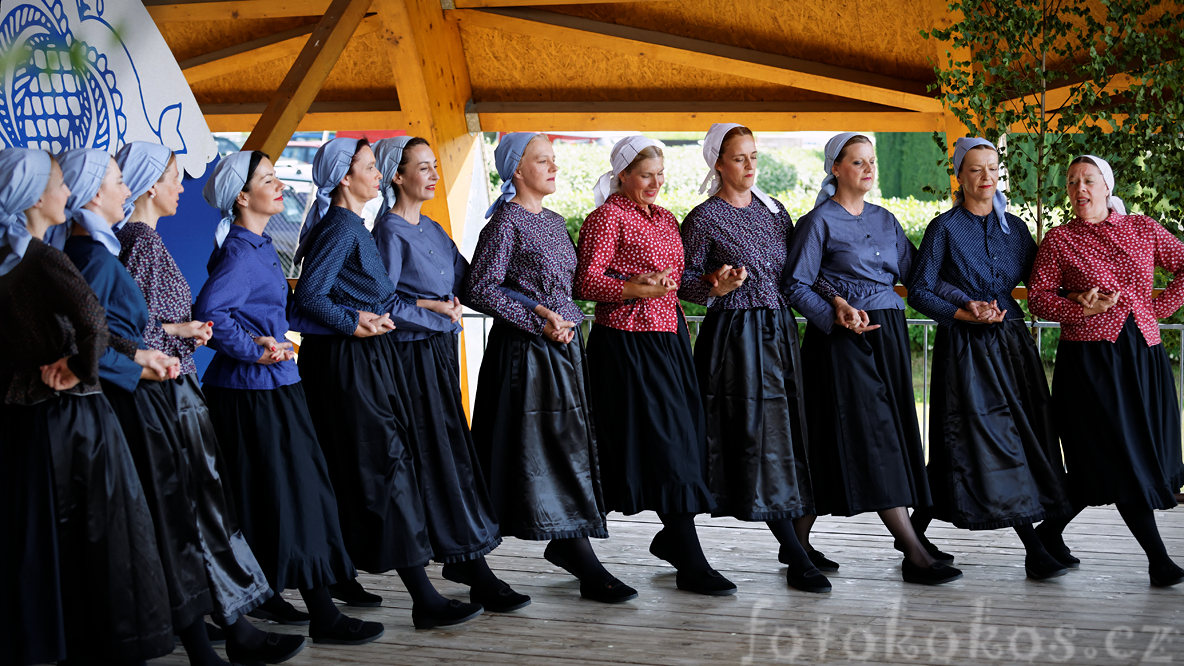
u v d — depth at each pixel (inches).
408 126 284.8
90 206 112.9
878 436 164.9
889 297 169.3
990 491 167.3
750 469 164.6
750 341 165.6
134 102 163.0
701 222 166.9
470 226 311.6
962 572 169.2
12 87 141.9
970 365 168.7
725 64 273.6
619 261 163.6
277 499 131.5
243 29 295.6
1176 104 215.9
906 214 447.2
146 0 276.2
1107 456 163.6
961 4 227.3
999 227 172.1
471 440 155.6
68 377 104.7
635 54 276.1
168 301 121.1
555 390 157.9
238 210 135.5
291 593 171.6
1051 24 224.4
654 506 158.6
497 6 283.3
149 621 109.7
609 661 134.1
